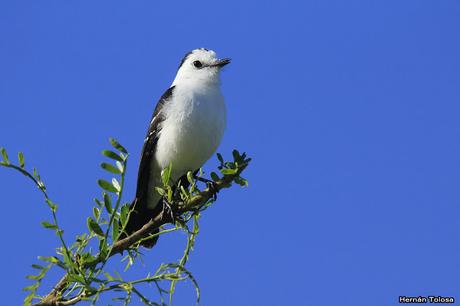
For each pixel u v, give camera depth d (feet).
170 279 23.30
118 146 23.36
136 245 26.32
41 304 22.50
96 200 24.26
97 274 22.61
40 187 22.59
